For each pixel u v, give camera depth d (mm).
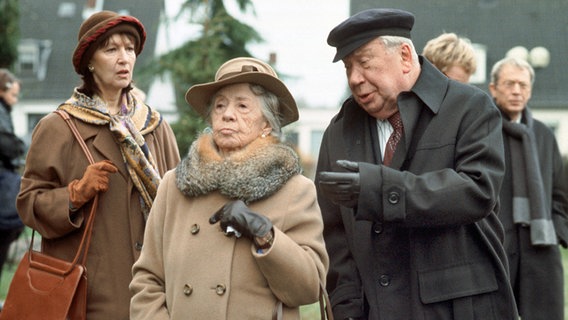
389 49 5281
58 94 56438
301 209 4727
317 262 4680
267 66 4961
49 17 60031
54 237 5887
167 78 25625
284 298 4598
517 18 54688
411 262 5230
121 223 5949
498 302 5258
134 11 58531
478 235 5238
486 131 5230
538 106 51812
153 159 6223
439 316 5180
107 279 5879
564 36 54000
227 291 4562
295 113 4977
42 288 5684
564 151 51656
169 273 4734
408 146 5238
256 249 4535
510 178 7762
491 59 53094
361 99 5395
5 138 10422
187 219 4766
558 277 7695
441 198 4941
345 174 4949
